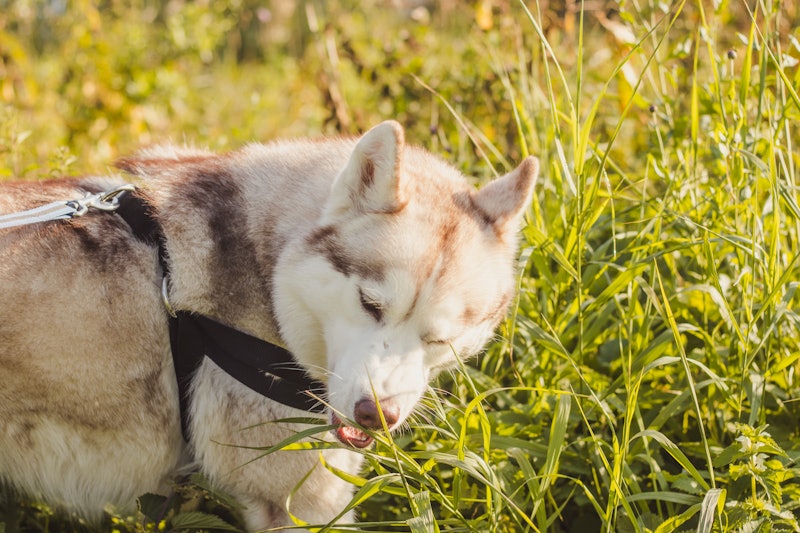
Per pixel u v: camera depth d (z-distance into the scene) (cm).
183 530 182
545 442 188
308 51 393
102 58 327
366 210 175
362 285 173
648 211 210
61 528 192
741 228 201
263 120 350
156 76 334
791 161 198
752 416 182
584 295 196
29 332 174
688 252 199
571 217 198
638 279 188
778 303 190
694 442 191
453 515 184
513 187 181
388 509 189
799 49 202
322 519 183
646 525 176
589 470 187
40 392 176
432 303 173
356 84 308
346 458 183
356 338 173
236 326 179
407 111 263
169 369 179
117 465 182
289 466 180
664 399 190
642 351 189
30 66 352
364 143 173
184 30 388
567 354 184
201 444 181
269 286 178
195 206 179
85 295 175
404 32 295
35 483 183
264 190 180
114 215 179
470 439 183
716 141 197
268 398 179
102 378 177
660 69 215
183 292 177
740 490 179
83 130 294
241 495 183
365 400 170
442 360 179
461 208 179
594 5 245
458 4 299
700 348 197
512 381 198
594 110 192
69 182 185
